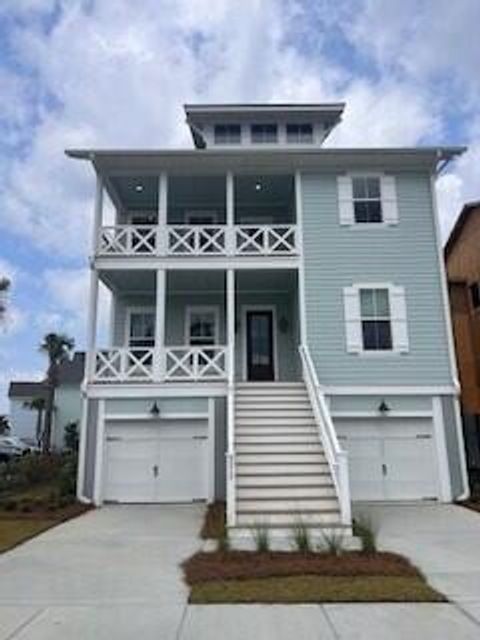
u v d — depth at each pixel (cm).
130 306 1836
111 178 1694
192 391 1520
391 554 821
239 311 1825
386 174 1667
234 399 1410
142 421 1525
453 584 682
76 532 1052
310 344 1557
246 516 1042
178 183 1738
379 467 1498
